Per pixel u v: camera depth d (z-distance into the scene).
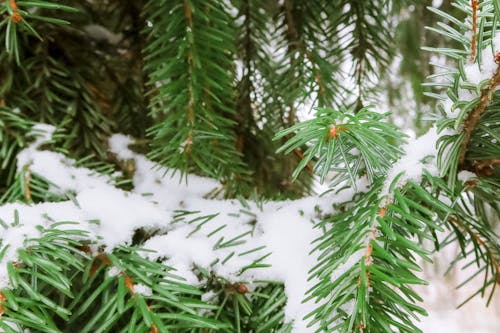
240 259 0.72
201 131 0.88
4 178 0.96
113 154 1.07
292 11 1.26
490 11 0.57
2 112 0.91
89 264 0.65
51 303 0.55
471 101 0.56
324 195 0.79
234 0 1.11
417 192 0.61
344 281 0.54
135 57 1.27
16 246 0.60
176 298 0.62
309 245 0.72
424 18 1.62
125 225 0.73
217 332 0.70
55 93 1.07
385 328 0.54
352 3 1.28
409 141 0.66
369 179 0.67
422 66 1.72
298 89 1.18
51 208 0.70
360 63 1.35
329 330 0.53
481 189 0.71
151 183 1.02
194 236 0.75
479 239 0.83
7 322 0.55
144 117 1.29
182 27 0.92
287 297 0.68
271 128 1.32
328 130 0.56
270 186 1.37
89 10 1.23
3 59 1.00
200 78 0.91
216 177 1.00
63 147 0.94
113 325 0.74
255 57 1.30
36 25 1.04
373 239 0.57
